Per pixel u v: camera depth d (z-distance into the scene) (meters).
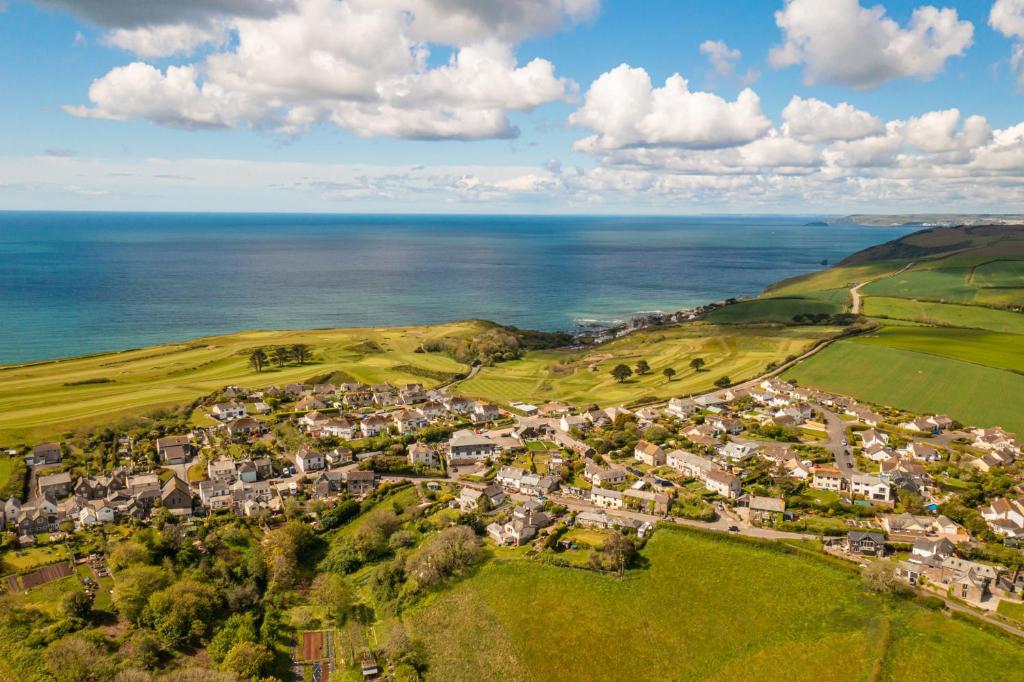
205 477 187.25
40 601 128.38
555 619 126.12
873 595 123.38
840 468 187.62
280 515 170.25
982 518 150.25
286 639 126.81
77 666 108.81
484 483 188.38
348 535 163.38
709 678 111.25
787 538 145.62
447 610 131.25
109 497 168.62
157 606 124.75
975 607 119.25
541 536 153.00
